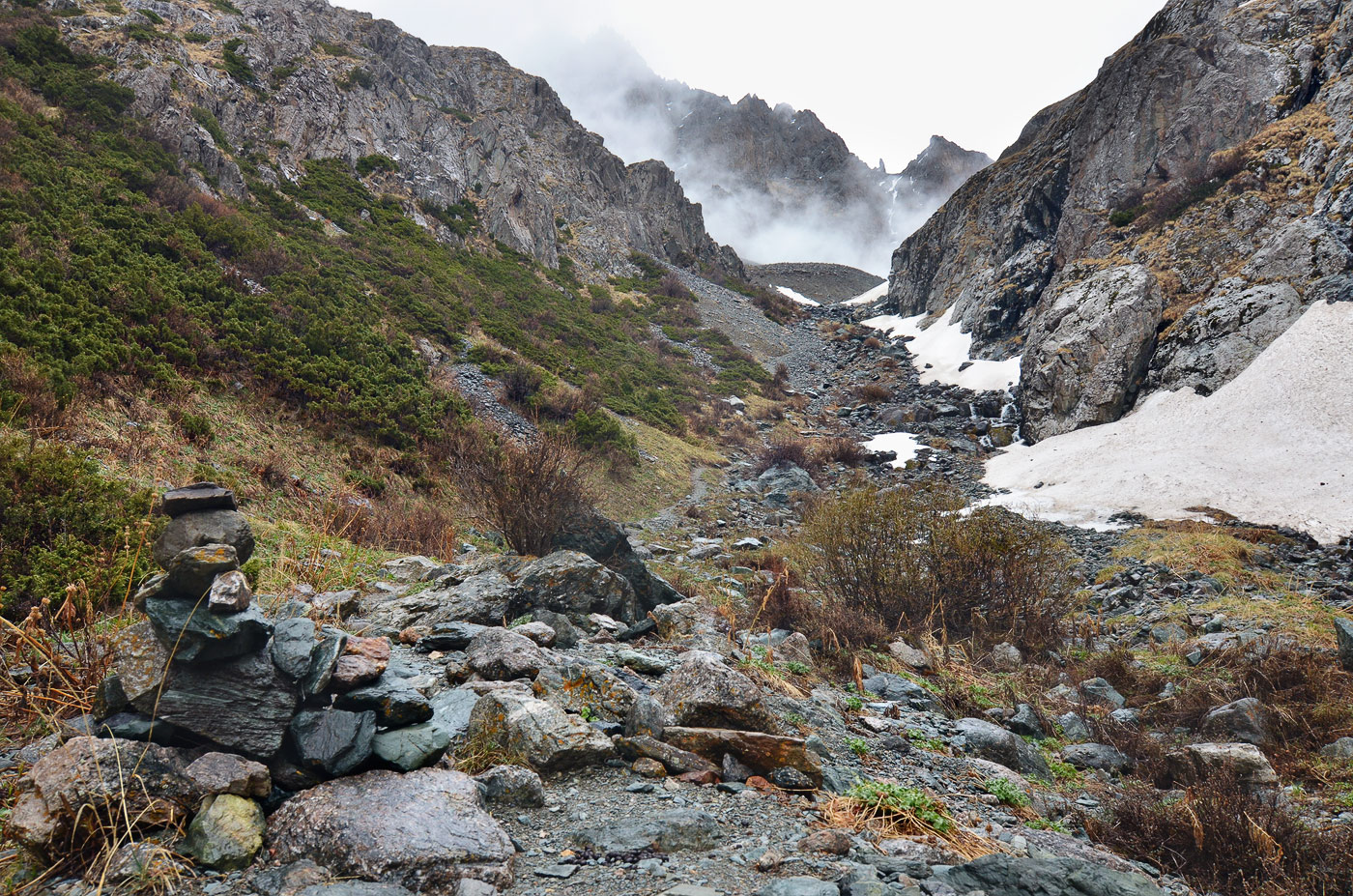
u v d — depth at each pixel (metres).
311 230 32.44
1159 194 37.78
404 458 16.78
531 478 10.57
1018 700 8.23
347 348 20.30
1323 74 35.09
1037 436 31.61
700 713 4.79
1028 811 5.11
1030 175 55.91
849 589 10.91
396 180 45.06
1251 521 18.22
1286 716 7.33
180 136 28.86
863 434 37.25
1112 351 29.97
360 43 56.06
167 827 3.07
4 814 3.03
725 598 11.20
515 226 51.69
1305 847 4.50
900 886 3.07
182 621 3.32
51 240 16.05
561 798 3.85
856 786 4.46
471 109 63.62
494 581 7.46
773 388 44.56
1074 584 11.65
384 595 7.76
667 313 55.31
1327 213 28.33
